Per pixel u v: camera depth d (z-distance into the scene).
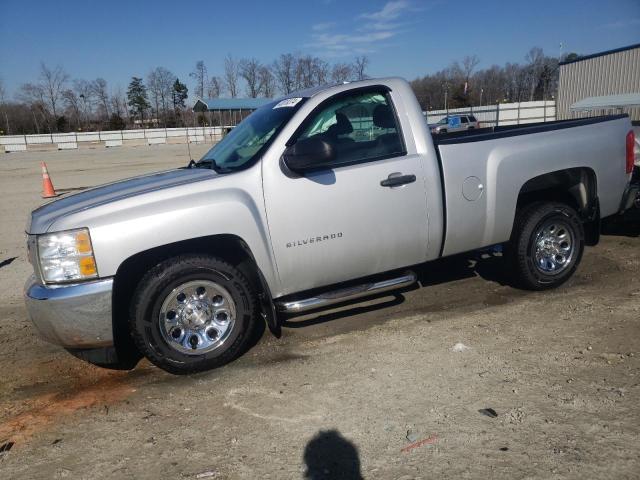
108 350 3.74
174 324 3.78
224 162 4.30
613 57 32.12
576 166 4.84
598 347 3.80
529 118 47.94
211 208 3.69
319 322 4.66
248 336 3.97
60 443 3.10
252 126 4.53
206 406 3.40
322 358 3.96
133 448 3.00
